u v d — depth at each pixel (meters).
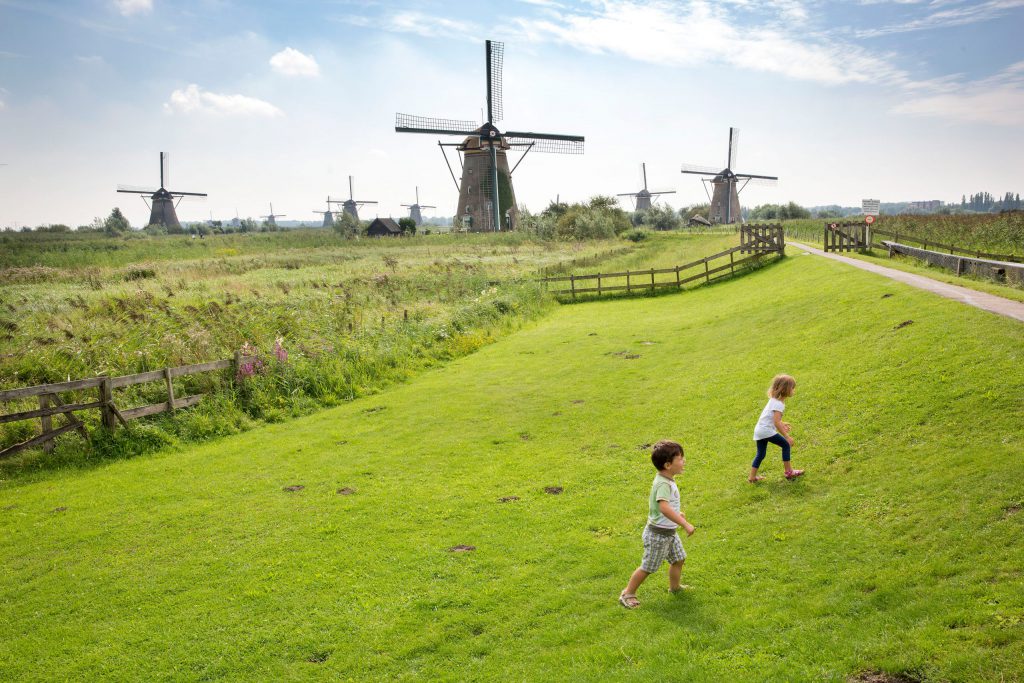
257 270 46.34
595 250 63.22
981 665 4.93
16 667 6.83
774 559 7.51
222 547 9.50
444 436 14.32
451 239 79.38
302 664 6.65
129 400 16.20
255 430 15.91
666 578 7.63
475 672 6.30
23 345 19.50
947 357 11.72
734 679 5.52
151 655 6.94
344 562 8.80
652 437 12.97
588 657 6.24
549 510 10.08
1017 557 6.10
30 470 13.29
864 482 8.77
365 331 23.56
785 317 20.47
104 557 9.34
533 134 82.94
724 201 119.38
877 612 5.99
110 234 108.38
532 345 23.61
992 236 38.50
